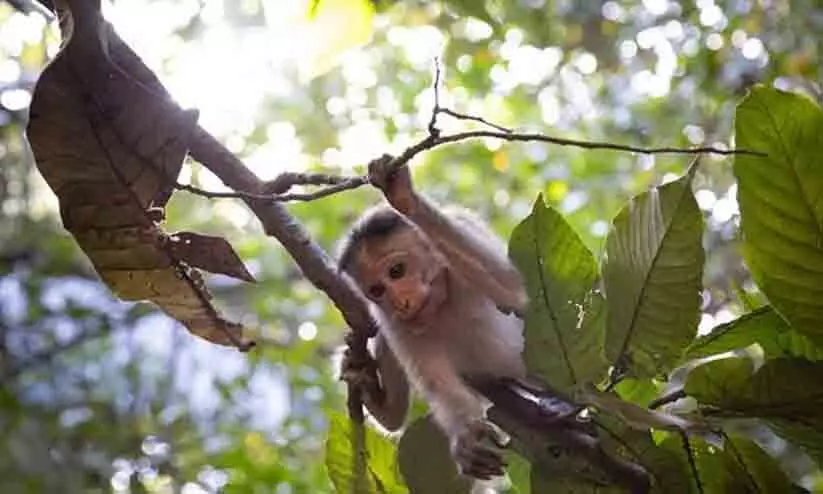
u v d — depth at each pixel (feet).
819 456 5.78
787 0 14.62
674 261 5.62
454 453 6.44
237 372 14.69
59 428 13.58
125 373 14.48
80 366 14.58
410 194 6.34
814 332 5.62
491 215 16.10
